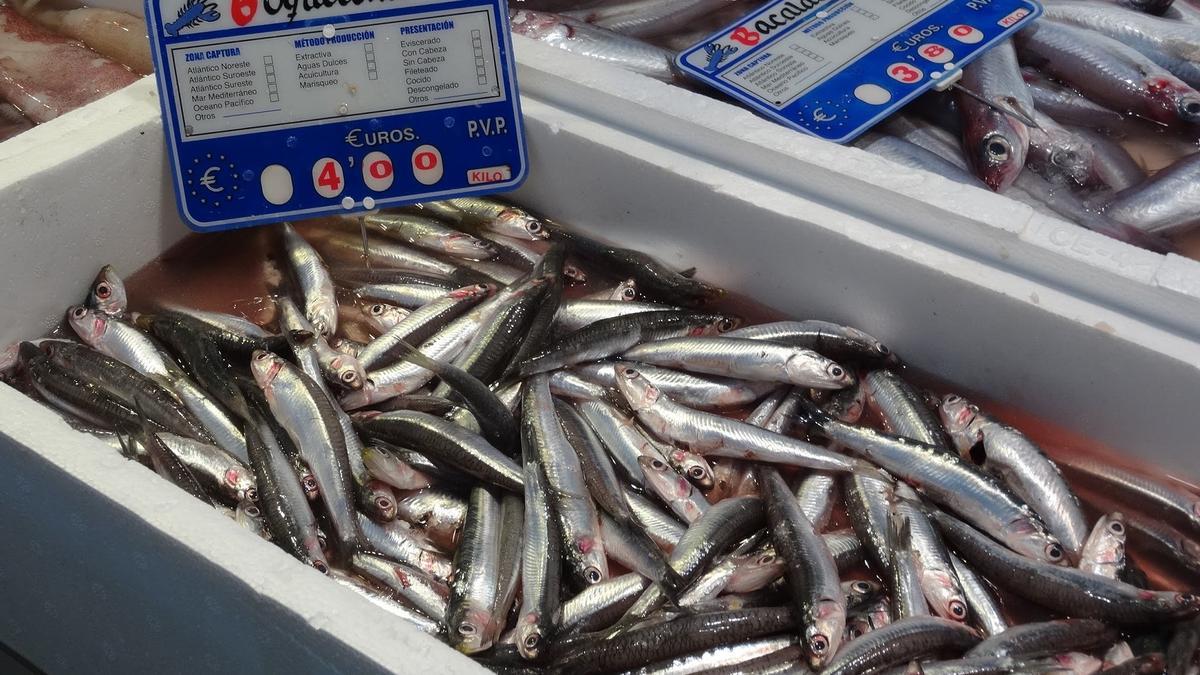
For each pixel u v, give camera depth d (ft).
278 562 1.69
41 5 2.99
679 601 1.88
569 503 1.95
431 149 2.18
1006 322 2.07
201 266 2.42
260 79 2.08
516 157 2.22
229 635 1.80
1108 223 2.30
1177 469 2.06
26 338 2.26
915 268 2.10
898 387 2.16
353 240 2.44
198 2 2.02
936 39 2.40
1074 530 1.98
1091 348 2.00
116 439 2.07
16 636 2.25
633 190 2.32
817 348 2.20
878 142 2.39
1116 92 2.53
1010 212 2.06
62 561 1.96
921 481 2.04
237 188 2.15
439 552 1.96
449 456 2.01
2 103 2.75
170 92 2.07
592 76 2.32
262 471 1.98
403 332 2.22
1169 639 1.82
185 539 1.70
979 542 1.95
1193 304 1.93
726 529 1.94
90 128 2.25
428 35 2.10
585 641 1.82
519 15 2.66
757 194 2.20
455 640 1.80
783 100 2.34
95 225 2.29
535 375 2.14
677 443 2.11
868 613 1.87
